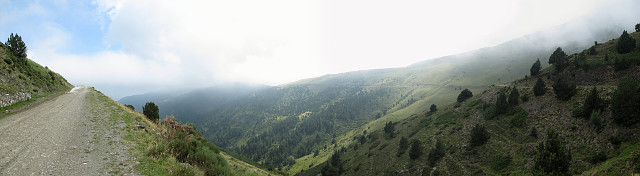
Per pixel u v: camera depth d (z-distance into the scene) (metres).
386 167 62.31
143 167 13.01
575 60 67.12
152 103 39.28
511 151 41.78
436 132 66.00
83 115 26.38
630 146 27.08
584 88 46.22
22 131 17.98
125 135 19.70
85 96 45.94
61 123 21.73
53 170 10.98
